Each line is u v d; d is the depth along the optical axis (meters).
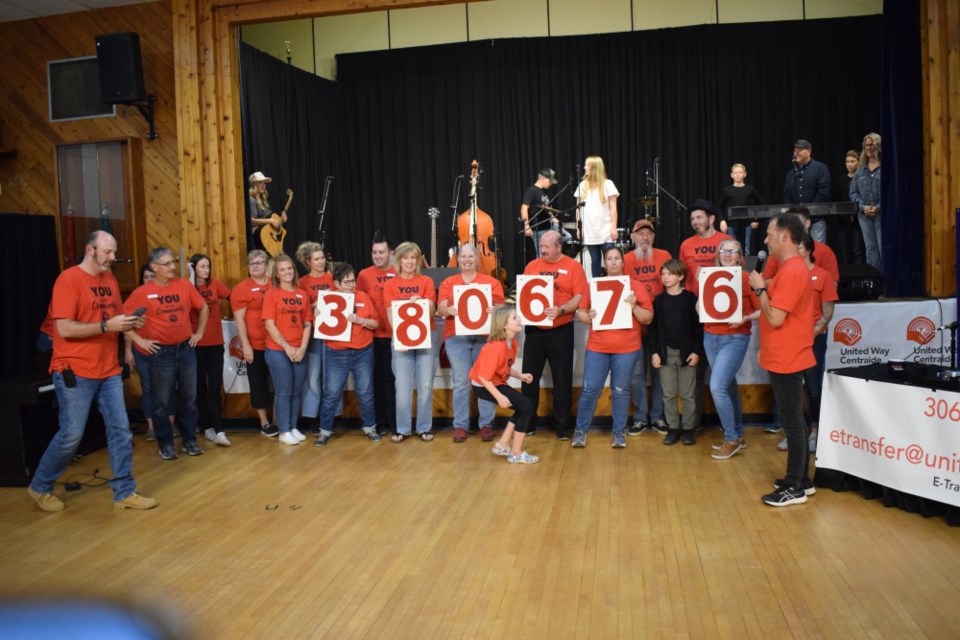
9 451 5.54
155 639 0.51
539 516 4.43
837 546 3.88
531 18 11.25
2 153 8.17
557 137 11.16
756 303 5.44
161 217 8.05
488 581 3.58
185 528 4.48
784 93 10.64
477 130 11.30
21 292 7.57
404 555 3.93
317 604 3.41
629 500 4.66
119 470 4.88
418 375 6.29
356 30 11.56
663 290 5.98
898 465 4.35
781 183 10.73
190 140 7.25
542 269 6.11
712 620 3.14
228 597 3.51
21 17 8.16
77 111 8.16
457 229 9.88
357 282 6.67
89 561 4.02
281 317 6.31
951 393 4.08
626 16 11.05
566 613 3.24
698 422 6.04
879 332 6.01
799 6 10.66
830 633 3.00
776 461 5.39
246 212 7.56
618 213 11.15
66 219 8.10
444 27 11.41
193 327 6.27
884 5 6.29
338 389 6.29
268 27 11.70
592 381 5.86
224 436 6.46
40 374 5.86
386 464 5.67
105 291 4.84
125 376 6.31
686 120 10.91
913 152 6.23
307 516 4.59
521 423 5.52
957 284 5.52
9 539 4.42
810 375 5.56
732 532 4.10
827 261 5.51
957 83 5.90
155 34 7.97
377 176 11.59
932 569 3.57
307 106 10.85
